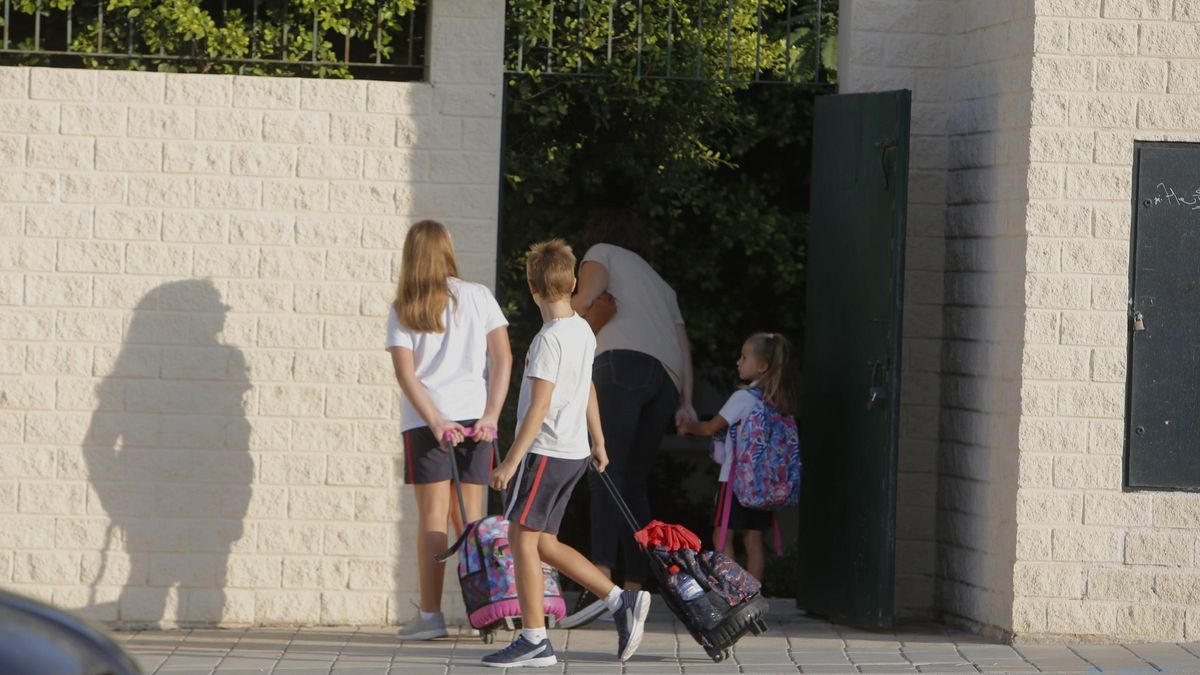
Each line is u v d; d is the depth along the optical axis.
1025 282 17.47
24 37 19.67
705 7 25.53
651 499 32.78
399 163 18.42
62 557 18.19
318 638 17.80
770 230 31.11
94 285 18.19
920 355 19.64
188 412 18.30
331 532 18.42
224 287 18.30
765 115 31.47
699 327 31.75
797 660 16.81
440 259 17.14
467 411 17.19
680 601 16.61
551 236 29.92
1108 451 17.50
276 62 18.95
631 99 27.44
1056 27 17.44
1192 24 17.50
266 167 18.33
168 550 18.30
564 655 17.02
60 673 8.67
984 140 18.59
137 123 18.22
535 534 16.23
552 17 22.36
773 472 19.64
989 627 18.09
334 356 18.39
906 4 19.50
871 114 18.58
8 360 18.09
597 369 19.83
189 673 15.93
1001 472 17.92
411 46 19.08
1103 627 17.55
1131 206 17.50
